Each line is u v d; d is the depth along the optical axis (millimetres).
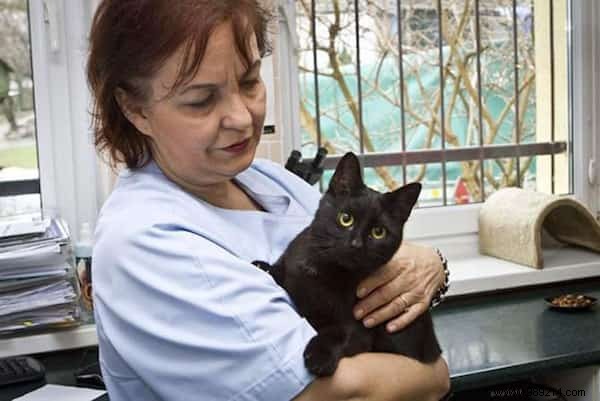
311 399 908
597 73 2430
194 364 924
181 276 940
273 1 2002
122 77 1013
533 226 2105
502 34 2344
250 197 1249
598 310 1937
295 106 2143
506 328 1815
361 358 971
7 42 1907
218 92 972
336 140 2207
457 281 2014
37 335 1731
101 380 1554
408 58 2250
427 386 1022
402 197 1121
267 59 2045
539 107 2420
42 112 1938
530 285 2145
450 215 2305
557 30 2404
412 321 1068
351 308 1042
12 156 1943
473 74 2328
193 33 929
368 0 2191
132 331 953
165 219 990
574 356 1594
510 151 2398
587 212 2182
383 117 2246
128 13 979
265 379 903
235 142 1009
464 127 2340
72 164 1970
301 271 1051
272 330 919
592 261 2197
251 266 979
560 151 2461
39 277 1705
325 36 2162
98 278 999
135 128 1096
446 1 2268
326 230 1078
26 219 1840
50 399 1472
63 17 1932
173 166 1064
